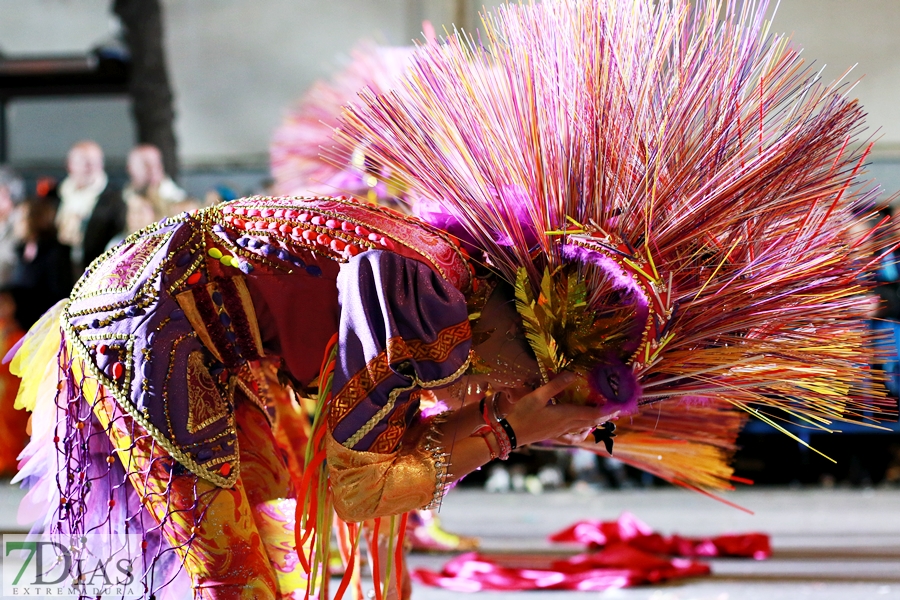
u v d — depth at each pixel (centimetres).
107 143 1445
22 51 1447
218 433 302
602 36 309
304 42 1338
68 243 890
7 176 996
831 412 319
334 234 301
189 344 302
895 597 414
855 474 852
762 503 748
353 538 319
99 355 301
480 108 311
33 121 1452
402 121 318
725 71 309
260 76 1355
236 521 301
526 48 311
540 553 516
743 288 308
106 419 305
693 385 314
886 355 319
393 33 1296
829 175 308
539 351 304
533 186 308
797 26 700
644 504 746
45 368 324
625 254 299
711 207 306
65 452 310
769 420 320
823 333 313
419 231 305
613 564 456
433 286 297
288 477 330
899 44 921
